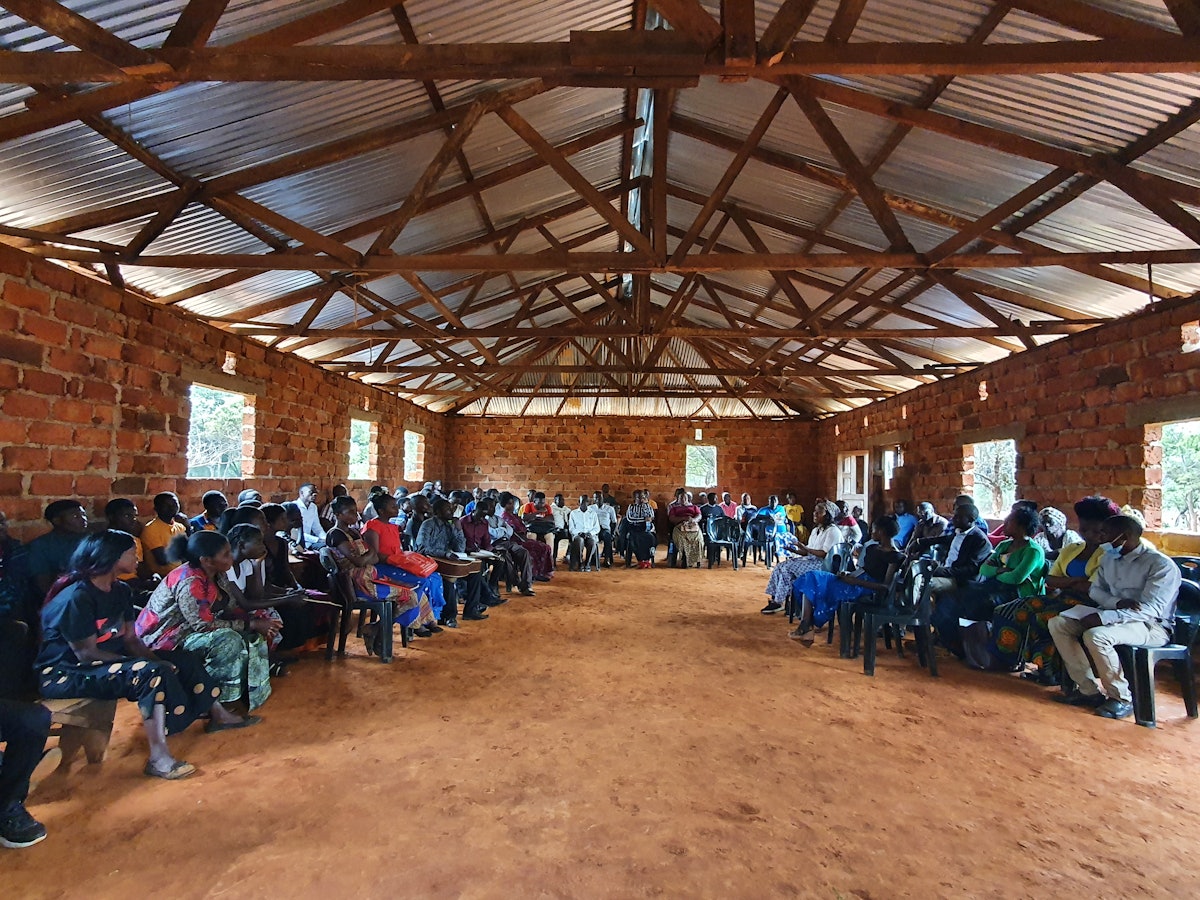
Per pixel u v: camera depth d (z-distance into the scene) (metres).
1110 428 6.14
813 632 5.99
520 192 6.34
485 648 5.26
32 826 2.38
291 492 7.99
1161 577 3.90
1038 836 2.53
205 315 6.19
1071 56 2.52
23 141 3.49
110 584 2.94
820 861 2.34
